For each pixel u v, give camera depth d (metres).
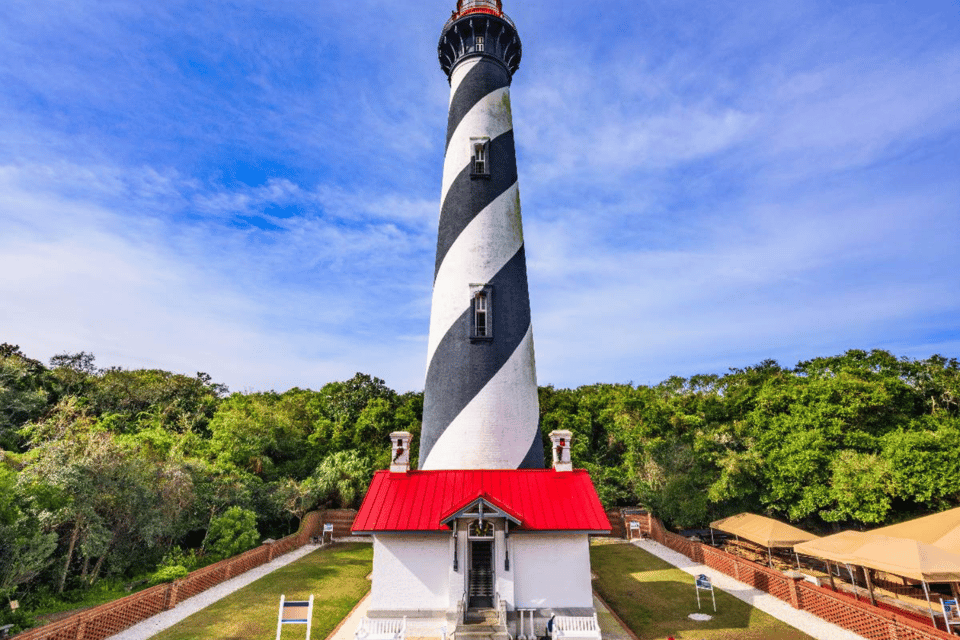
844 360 60.66
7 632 15.59
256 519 33.97
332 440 48.28
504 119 27.03
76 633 15.84
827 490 30.67
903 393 37.97
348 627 18.50
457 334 22.86
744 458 34.47
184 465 28.89
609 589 23.67
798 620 18.81
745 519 28.06
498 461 21.08
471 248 24.02
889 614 16.14
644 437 44.72
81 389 54.44
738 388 53.47
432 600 17.70
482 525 17.53
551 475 20.28
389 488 19.73
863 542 19.62
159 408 52.06
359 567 28.89
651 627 18.42
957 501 27.72
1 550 18.91
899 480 27.67
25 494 20.38
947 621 15.84
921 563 16.73
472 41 27.95
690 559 30.16
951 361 53.25
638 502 43.44
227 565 25.36
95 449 23.67
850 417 33.56
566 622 17.05
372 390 58.59
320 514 38.66
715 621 18.88
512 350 22.78
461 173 25.45
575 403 55.00
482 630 16.58
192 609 20.39
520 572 17.81
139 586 24.38
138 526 24.67
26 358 51.44
